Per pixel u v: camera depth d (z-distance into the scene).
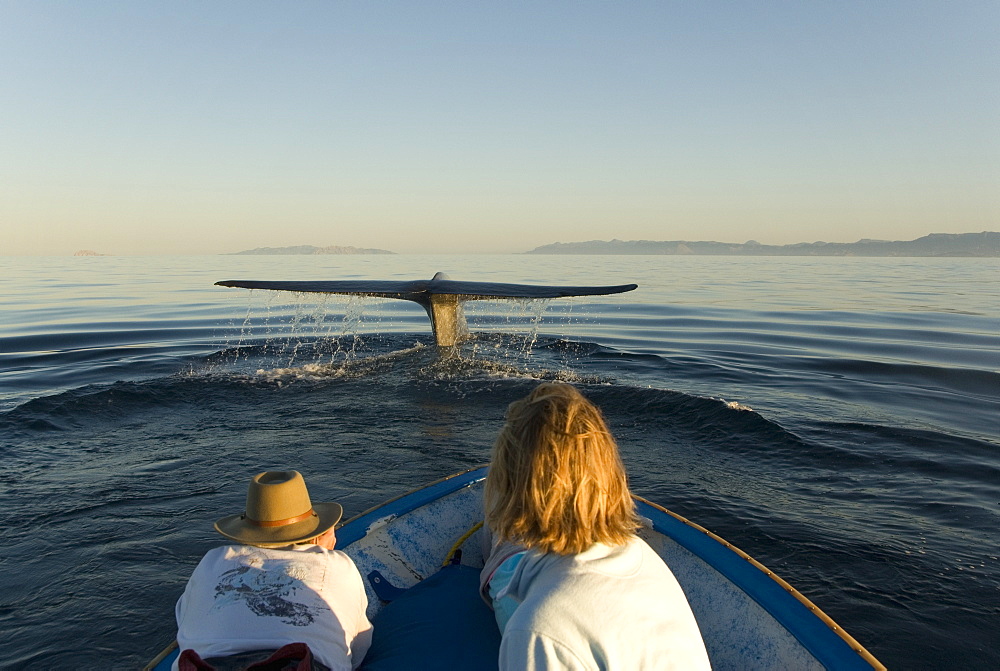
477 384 9.82
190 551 4.91
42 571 4.61
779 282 37.66
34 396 9.31
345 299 25.80
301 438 7.49
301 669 1.87
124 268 57.31
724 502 5.71
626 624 1.67
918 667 3.64
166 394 9.12
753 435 7.41
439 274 12.53
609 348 13.55
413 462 6.74
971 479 6.20
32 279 38.78
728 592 3.07
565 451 1.80
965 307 23.00
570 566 1.78
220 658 1.99
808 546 4.93
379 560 3.44
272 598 2.12
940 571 4.59
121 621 4.06
